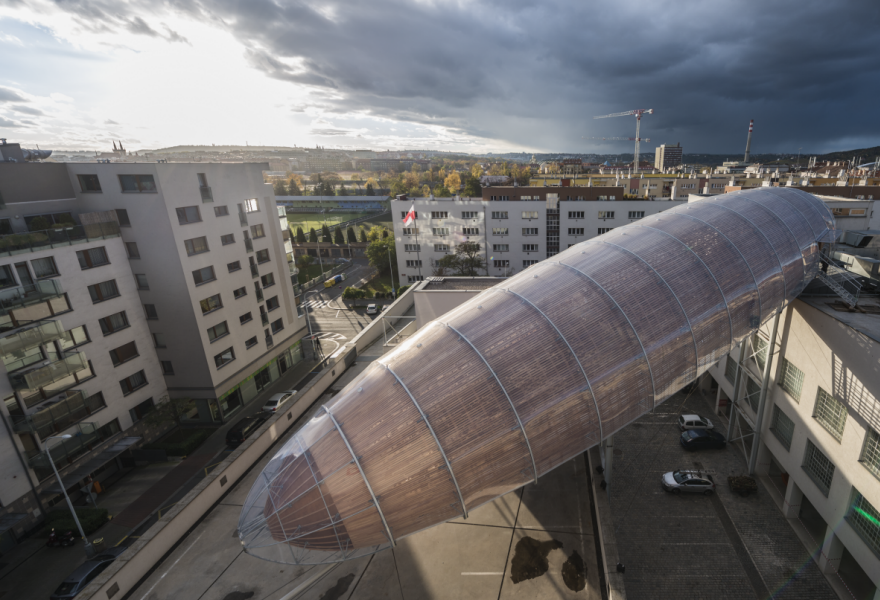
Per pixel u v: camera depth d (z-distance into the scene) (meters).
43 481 27.22
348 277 87.44
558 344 13.76
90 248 31.23
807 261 19.91
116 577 14.12
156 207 32.81
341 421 12.46
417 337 14.53
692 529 20.88
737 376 25.55
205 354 36.31
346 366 31.12
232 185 39.28
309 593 14.73
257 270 42.69
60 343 29.09
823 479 18.44
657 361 14.93
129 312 34.16
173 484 31.09
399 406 12.34
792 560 19.05
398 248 70.44
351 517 11.88
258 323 42.91
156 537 15.78
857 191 57.47
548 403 13.12
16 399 26.14
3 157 33.66
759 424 23.03
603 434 14.43
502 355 13.30
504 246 67.62
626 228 19.55
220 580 15.16
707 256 17.28
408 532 12.57
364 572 15.35
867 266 21.33
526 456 13.02
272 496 12.20
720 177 101.75
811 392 19.02
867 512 15.74
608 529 16.00
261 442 21.77
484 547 16.06
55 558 24.72
